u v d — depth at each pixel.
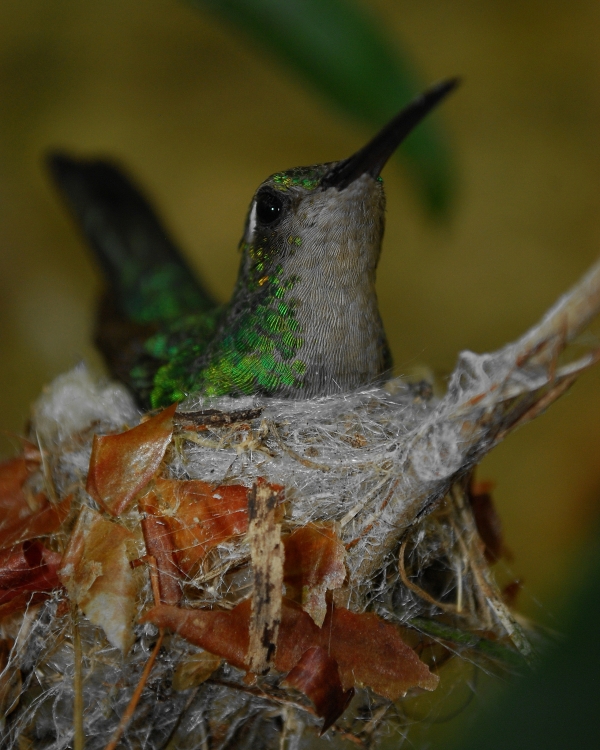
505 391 1.09
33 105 1.51
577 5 1.67
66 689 1.11
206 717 1.11
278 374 1.13
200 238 1.37
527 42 1.63
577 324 1.09
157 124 1.51
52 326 1.27
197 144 1.49
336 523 1.11
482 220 1.39
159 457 1.11
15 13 1.62
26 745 1.11
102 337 1.16
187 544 1.11
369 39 1.12
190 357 1.14
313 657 1.10
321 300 1.13
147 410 1.14
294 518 1.11
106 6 1.65
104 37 1.62
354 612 1.11
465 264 1.36
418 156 1.13
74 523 1.11
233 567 1.11
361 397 1.13
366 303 1.13
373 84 1.12
